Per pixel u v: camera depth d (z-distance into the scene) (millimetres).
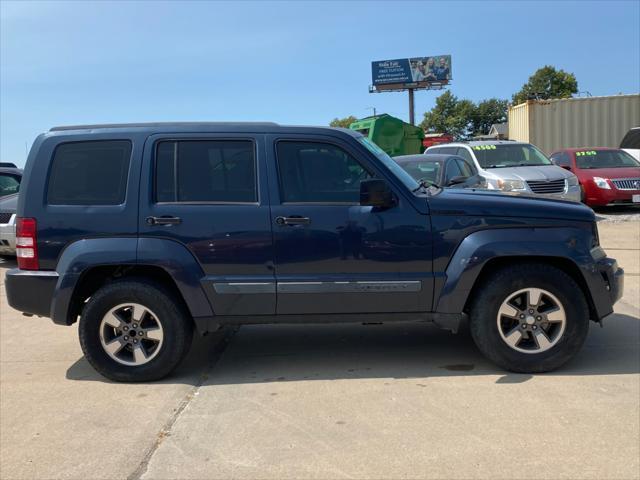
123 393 4465
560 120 19156
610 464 3221
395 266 4516
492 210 4500
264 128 4660
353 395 4281
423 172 8898
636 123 18875
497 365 4625
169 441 3652
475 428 3680
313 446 3521
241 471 3266
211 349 5496
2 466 3404
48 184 4617
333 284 4496
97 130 4684
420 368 4816
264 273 4531
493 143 13117
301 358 5172
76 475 3287
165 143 4629
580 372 4590
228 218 4508
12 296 4617
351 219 4500
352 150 4605
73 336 6137
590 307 4648
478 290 4562
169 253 4477
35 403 4309
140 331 4613
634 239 10727
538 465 3229
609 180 13789
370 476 3170
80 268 4477
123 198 4559
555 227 4516
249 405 4160
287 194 4570
